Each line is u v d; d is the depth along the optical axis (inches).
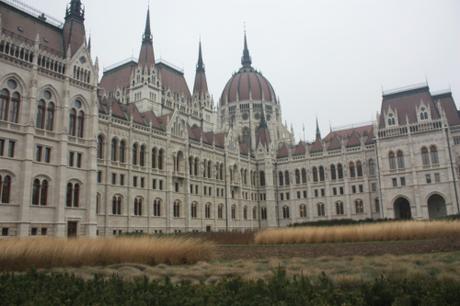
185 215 3644.2
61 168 2386.8
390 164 4072.3
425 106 4015.8
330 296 532.4
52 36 2701.8
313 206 4667.8
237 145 4658.0
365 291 560.1
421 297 516.7
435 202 3964.1
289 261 1352.1
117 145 3083.2
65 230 2367.1
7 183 2159.2
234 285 629.0
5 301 552.1
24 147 2241.6
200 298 534.6
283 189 4928.6
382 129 4158.5
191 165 3873.0
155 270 1072.2
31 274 759.7
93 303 526.6
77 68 2640.3
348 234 1801.2
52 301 539.8
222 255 1605.6
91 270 1058.7
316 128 5910.4
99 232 2810.0
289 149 4948.3
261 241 1898.4
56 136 2431.1
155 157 3444.9
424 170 3882.9
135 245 1269.7
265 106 6245.1
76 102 2615.7
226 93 6441.9
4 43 2250.2
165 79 4798.2
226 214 4264.3
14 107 2272.4
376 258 1349.7
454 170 3742.6
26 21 2568.9
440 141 3846.0
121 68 4709.6
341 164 4552.2
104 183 2910.9
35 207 2236.7
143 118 3572.8
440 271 972.6
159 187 3425.2
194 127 4478.3
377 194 4252.0
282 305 500.7
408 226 1782.7
